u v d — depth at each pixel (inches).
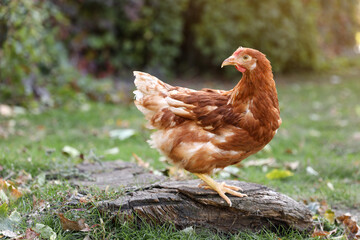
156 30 162.7
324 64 208.5
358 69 216.4
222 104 58.7
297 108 134.6
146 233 58.2
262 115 57.4
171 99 59.3
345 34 257.4
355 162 86.2
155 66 164.2
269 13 174.1
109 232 58.1
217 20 170.2
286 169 85.4
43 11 117.4
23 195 64.7
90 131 100.7
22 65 114.7
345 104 140.3
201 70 178.7
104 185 66.7
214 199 60.1
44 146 88.3
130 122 109.3
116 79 154.9
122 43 162.4
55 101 122.6
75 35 145.9
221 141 58.2
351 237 62.9
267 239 59.1
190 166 59.4
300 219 60.7
